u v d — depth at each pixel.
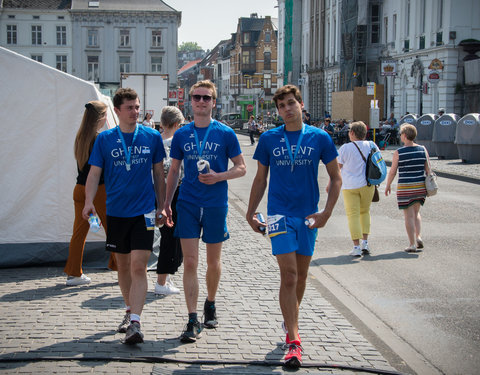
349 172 8.51
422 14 38.66
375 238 9.86
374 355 4.78
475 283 7.13
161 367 4.44
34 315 5.57
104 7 69.62
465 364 4.73
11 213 7.45
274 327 5.36
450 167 21.02
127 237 5.11
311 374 4.38
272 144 4.75
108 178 5.09
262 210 12.81
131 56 70.31
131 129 5.12
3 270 7.35
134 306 4.89
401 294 6.69
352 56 48.75
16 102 7.43
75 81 7.51
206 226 5.15
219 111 123.25
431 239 9.69
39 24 68.81
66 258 7.57
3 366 4.40
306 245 4.71
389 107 45.09
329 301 6.34
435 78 35.19
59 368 4.38
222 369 4.43
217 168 5.14
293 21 71.00
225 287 6.66
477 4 34.84
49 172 7.51
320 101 63.94
